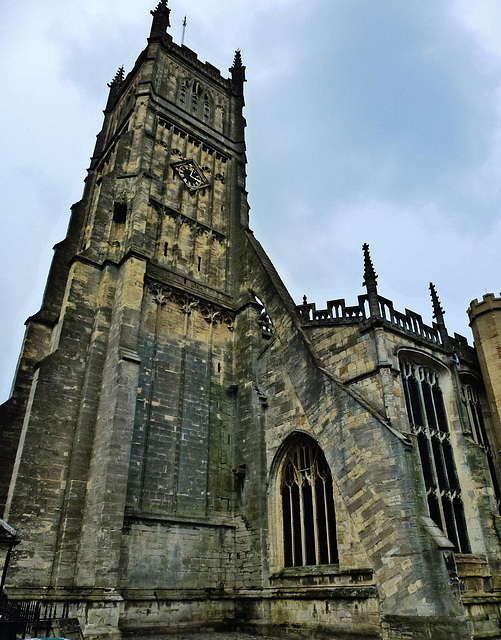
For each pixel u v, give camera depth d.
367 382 30.25
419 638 22.06
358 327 32.19
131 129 45.03
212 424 36.06
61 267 40.94
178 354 36.56
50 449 29.91
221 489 34.38
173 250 41.12
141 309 35.91
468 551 30.20
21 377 35.19
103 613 24.52
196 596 29.92
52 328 37.88
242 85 57.22
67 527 27.89
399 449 25.77
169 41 52.25
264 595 29.78
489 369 36.94
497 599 27.05
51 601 24.58
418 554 23.33
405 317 33.78
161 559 29.62
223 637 27.20
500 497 34.56
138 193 39.25
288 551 30.77
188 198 44.97
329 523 28.67
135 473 30.86
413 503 24.42
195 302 39.38
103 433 29.77
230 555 32.56
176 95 50.03
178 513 31.67
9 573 26.00
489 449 36.59
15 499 27.70
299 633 27.09
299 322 35.69
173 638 26.31
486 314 38.09
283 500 32.38
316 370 31.56
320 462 30.48
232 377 38.88
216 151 49.88
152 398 33.75
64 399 31.58
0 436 32.78
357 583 25.50
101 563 25.81
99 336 33.56
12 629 18.92
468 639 20.84
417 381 33.31
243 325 39.97
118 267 36.56
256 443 34.28
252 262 42.16
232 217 46.59
